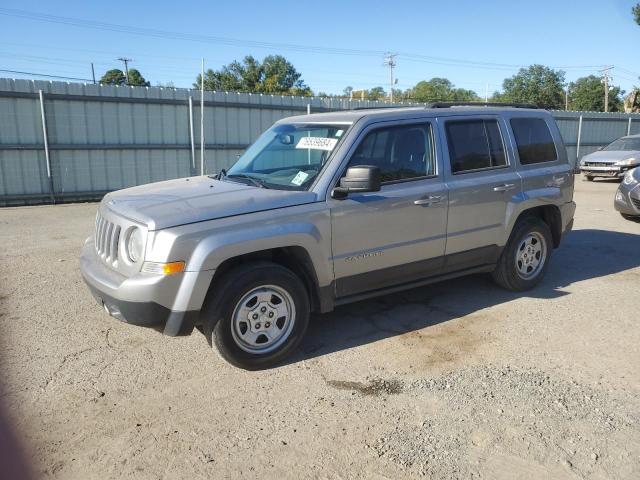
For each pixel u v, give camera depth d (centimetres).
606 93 5334
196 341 451
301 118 517
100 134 1395
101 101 1381
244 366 393
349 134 438
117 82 5788
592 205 1230
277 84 6153
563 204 589
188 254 360
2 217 1118
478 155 518
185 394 366
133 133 1441
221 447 307
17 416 338
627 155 1708
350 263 432
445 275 509
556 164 588
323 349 438
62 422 332
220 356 390
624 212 975
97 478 281
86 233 924
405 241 461
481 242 519
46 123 1315
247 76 6203
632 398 358
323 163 431
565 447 305
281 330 406
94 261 421
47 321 496
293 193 411
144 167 1476
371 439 314
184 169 1538
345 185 411
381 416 338
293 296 404
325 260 416
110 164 1424
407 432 320
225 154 1597
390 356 424
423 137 480
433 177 481
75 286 602
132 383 381
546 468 287
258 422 332
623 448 304
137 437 317
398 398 359
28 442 312
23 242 844
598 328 479
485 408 346
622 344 445
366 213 432
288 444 310
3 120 1275
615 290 586
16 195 1315
